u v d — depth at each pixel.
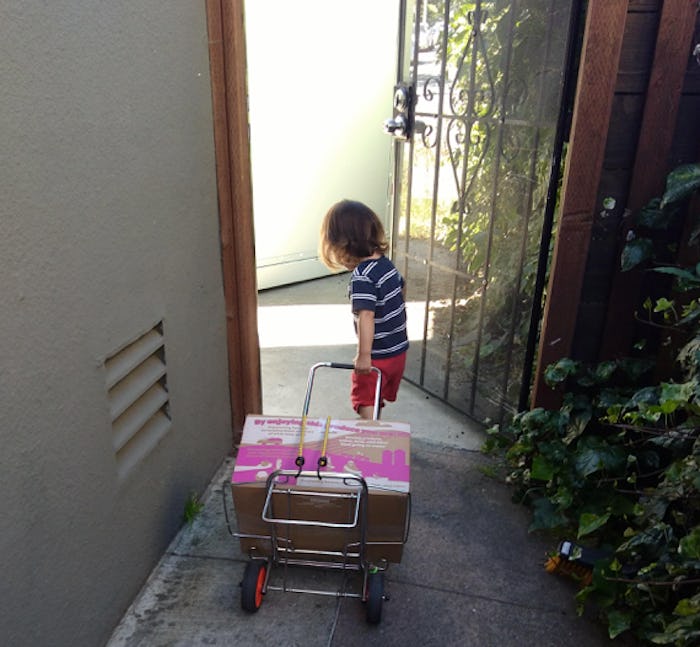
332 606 1.94
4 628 1.30
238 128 2.23
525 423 2.38
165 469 2.05
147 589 1.96
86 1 1.43
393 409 3.16
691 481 1.72
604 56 1.98
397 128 3.05
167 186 1.91
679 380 2.20
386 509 1.73
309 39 4.21
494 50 2.50
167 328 1.98
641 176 2.12
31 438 1.34
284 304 4.48
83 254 1.49
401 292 2.45
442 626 1.89
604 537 2.15
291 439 1.85
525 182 2.47
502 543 2.24
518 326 2.64
